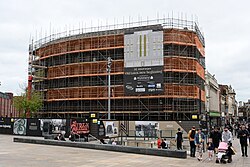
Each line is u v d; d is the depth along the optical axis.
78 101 60.19
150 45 55.22
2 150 21.75
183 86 54.47
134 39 56.34
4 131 42.22
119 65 57.72
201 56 64.88
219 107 97.81
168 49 55.56
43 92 66.19
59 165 14.79
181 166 15.11
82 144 23.45
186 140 35.97
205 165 15.84
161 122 39.75
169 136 39.28
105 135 36.16
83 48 60.97
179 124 39.56
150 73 54.59
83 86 59.66
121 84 57.56
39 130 38.31
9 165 14.63
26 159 16.98
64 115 61.19
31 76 64.50
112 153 20.20
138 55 55.72
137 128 39.91
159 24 59.19
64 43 63.47
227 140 17.81
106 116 57.12
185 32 56.47
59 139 28.56
